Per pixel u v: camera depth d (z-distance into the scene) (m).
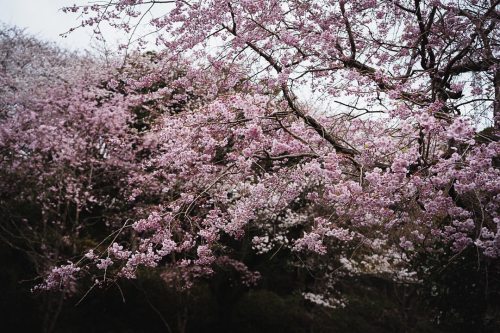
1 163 10.63
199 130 4.54
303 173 4.28
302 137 4.43
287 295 13.27
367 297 13.88
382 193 3.87
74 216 12.54
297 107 4.72
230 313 12.48
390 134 4.32
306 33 4.91
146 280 11.91
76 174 11.59
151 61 8.98
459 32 4.98
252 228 10.70
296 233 11.38
